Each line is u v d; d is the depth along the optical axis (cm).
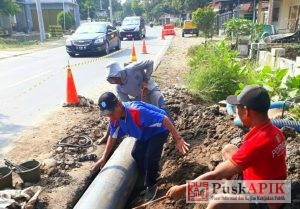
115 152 430
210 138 450
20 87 895
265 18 2253
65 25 3822
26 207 325
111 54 1520
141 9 9862
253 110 230
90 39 1444
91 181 406
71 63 1295
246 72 779
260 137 228
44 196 357
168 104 631
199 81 757
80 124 568
